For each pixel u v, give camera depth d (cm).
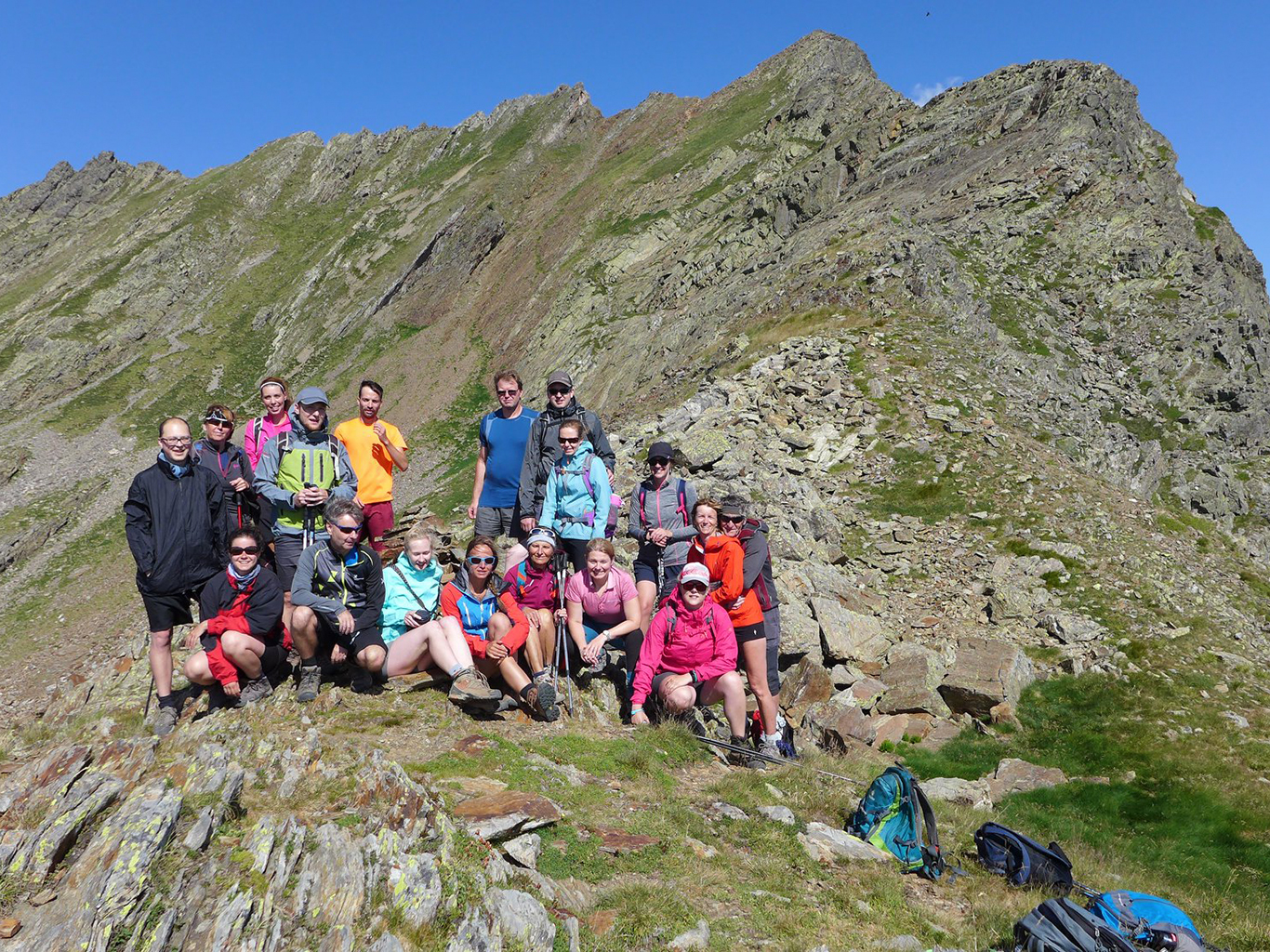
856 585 1839
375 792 516
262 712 703
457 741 692
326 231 18025
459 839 491
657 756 760
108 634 5900
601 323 8356
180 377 13138
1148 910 608
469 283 13275
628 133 15850
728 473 2144
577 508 877
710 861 589
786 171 9800
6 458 10188
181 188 19762
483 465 1020
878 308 3791
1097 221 5341
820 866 626
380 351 12356
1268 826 1131
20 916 372
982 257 4897
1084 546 2102
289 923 400
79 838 416
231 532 746
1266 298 5659
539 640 839
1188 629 1788
